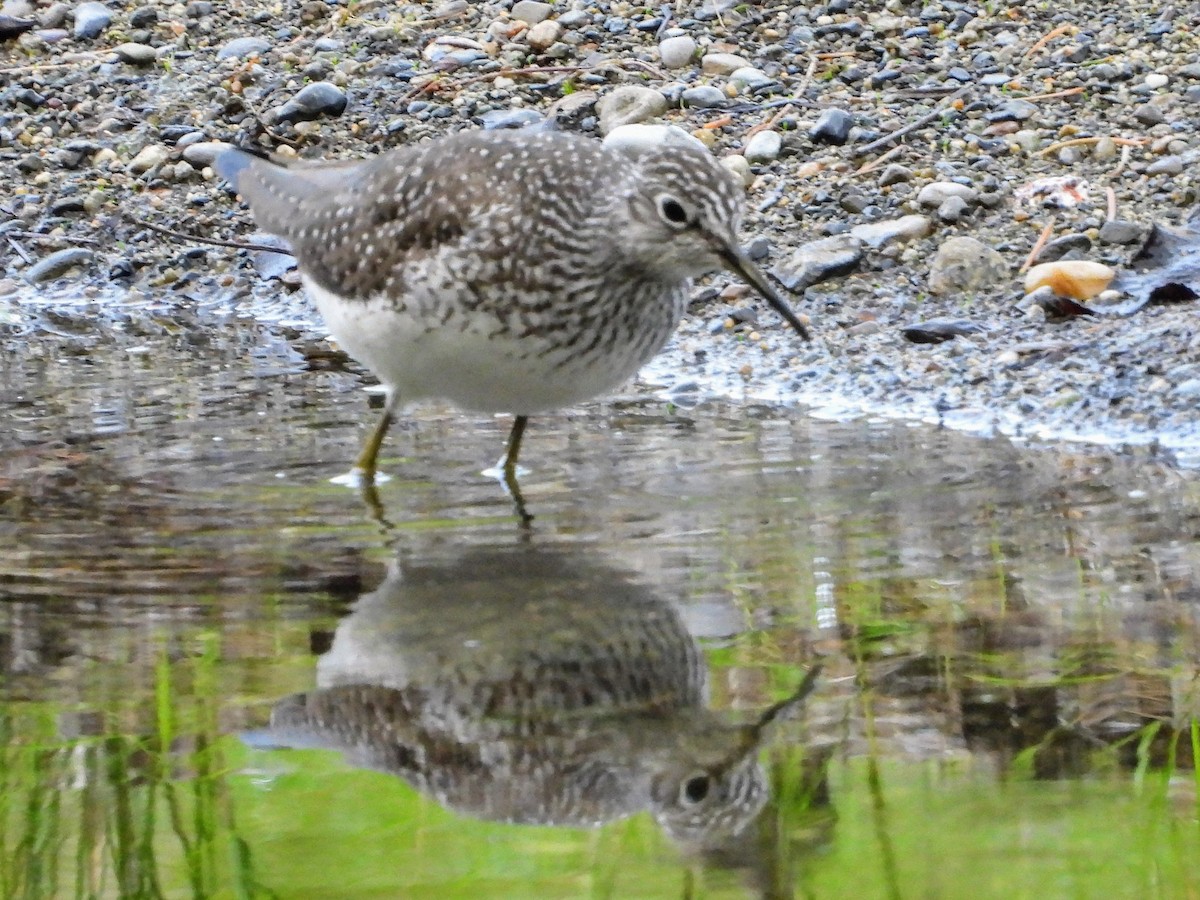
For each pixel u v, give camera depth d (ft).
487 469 36.68
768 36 60.49
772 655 26.03
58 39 65.46
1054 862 20.39
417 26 63.72
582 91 58.44
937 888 20.07
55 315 53.62
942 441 38.42
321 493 34.86
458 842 21.53
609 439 39.17
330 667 25.70
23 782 23.35
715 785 22.50
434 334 34.86
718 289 49.42
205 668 25.86
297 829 22.03
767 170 54.34
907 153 54.03
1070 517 32.32
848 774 22.68
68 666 26.02
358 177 37.58
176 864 21.54
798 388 43.52
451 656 25.99
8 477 35.96
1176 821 21.25
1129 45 58.03
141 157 59.93
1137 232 48.67
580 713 24.27
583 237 33.50
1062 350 43.19
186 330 51.57
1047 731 23.58
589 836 21.49
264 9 66.18
